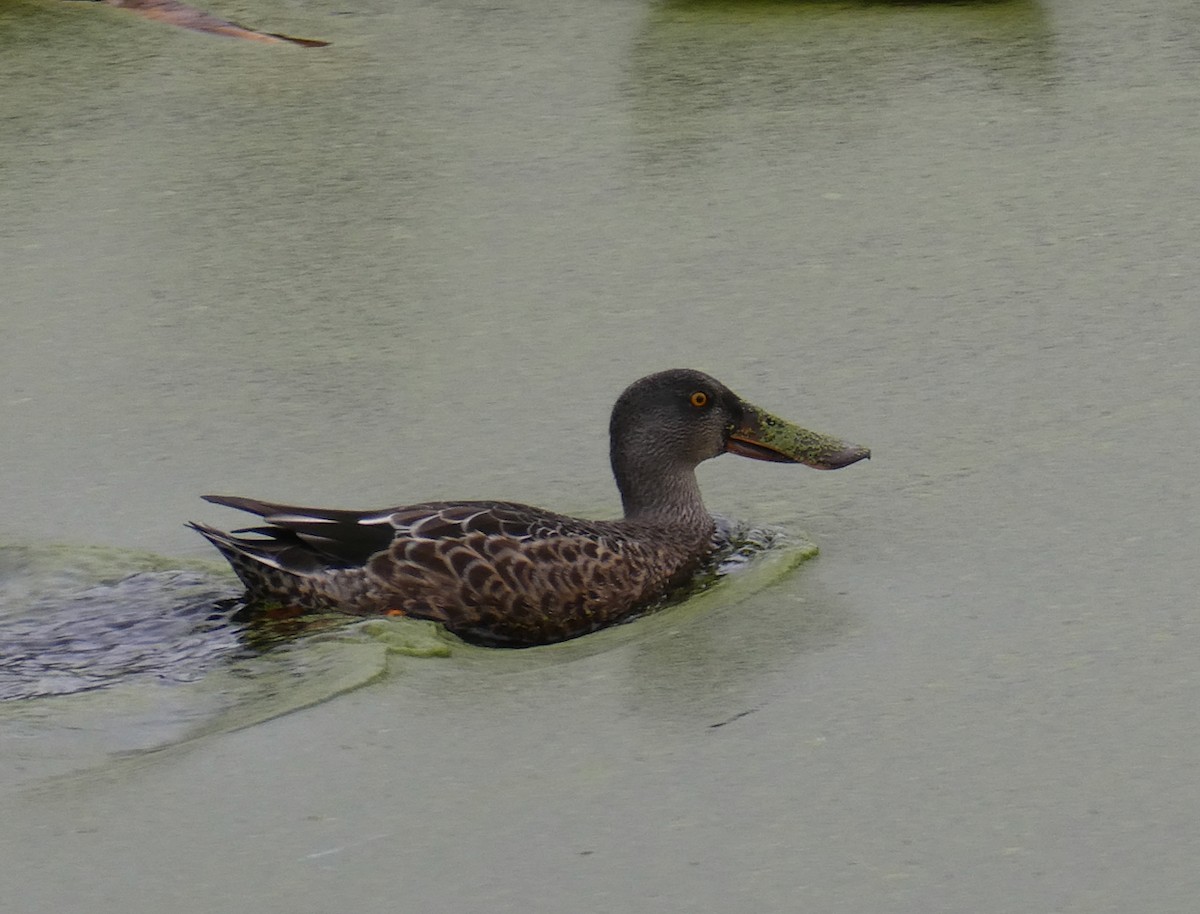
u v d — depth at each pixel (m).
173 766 9.66
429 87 21.50
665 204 18.25
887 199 18.16
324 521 11.49
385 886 8.66
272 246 17.58
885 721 10.08
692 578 12.19
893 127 19.91
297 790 9.44
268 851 8.94
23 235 17.94
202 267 17.22
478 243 17.56
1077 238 17.05
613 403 14.54
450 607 11.39
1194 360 14.61
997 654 10.77
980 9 23.59
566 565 11.55
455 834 9.08
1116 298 15.82
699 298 16.30
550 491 13.28
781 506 12.96
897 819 9.16
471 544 11.45
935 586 11.66
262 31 23.38
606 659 10.96
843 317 15.80
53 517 12.94
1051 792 9.35
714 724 10.09
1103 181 18.30
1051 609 11.27
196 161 19.59
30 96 21.25
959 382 14.54
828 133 19.83
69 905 8.55
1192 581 11.50
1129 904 8.45
